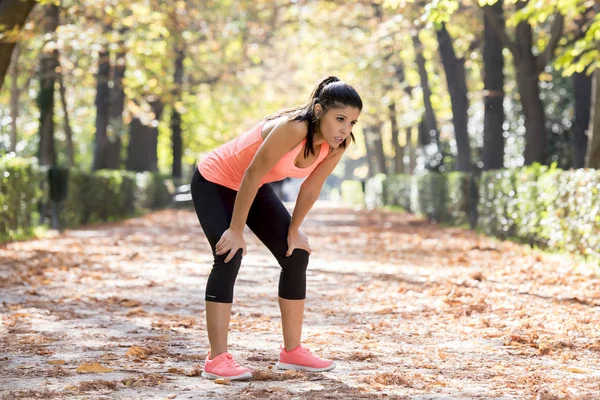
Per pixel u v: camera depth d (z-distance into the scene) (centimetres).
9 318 717
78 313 759
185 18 2478
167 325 688
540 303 822
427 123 3075
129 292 928
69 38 2025
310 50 3822
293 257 498
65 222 2108
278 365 513
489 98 2236
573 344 602
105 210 2611
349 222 2748
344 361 541
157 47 2503
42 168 2008
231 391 448
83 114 3712
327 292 939
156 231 2108
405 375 494
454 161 2930
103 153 2844
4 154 1856
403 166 4588
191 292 938
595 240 1176
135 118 3400
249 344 603
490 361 545
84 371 495
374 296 902
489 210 1905
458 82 2542
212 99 3959
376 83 3659
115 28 2312
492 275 1085
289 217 504
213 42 3108
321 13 3253
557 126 2734
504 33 2042
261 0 3092
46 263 1210
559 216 1355
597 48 1483
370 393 441
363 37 3195
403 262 1314
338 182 11950
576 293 889
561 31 1988
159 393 441
